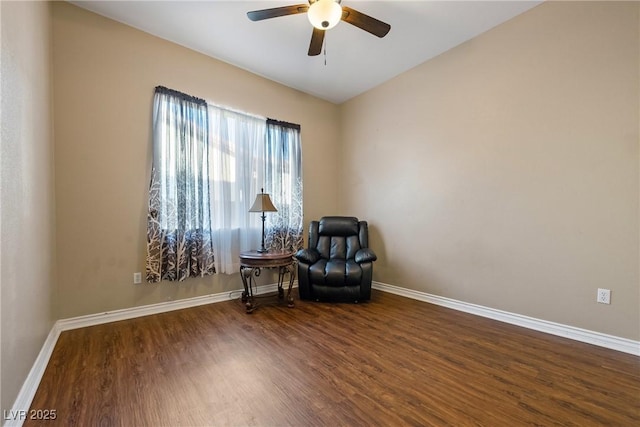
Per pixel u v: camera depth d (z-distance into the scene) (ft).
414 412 5.09
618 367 6.56
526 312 9.00
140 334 8.30
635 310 7.17
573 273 8.10
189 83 10.71
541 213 8.68
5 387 4.38
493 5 8.55
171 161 10.09
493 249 9.75
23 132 5.50
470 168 10.34
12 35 4.98
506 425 4.77
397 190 12.95
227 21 9.25
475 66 10.11
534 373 6.34
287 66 12.01
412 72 12.21
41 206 6.81
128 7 8.66
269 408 5.20
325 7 6.82
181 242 10.19
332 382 6.01
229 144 11.76
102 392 5.59
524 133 8.98
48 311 7.38
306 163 14.56
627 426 4.76
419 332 8.58
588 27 7.75
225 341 7.91
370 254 11.67
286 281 13.67
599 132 7.64
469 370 6.47
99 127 8.98
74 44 8.58
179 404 5.28
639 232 7.10
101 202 9.02
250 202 12.33
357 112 14.88
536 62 8.69
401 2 8.37
